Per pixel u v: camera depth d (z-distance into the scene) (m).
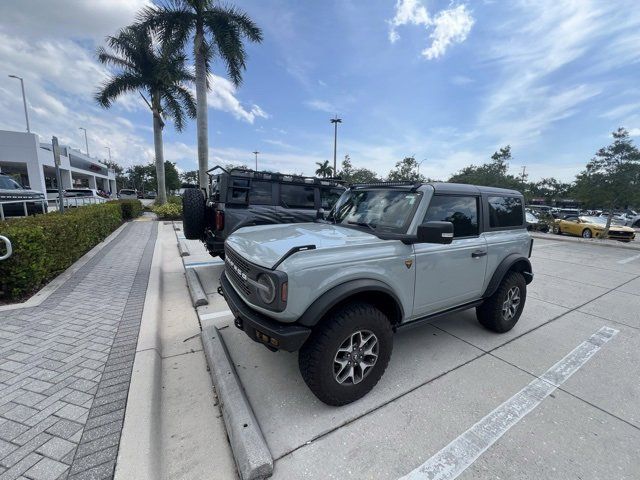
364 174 37.56
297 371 2.91
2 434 1.95
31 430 1.98
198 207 5.83
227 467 1.91
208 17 13.12
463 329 3.97
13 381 2.45
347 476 1.88
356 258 2.41
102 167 53.09
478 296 3.51
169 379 2.75
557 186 67.62
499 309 3.64
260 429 2.18
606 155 15.89
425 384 2.79
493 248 3.47
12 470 1.72
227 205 5.44
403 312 2.75
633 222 27.50
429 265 2.86
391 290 2.56
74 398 2.28
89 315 3.73
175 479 1.82
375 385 2.72
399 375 2.92
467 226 3.30
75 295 4.39
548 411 2.48
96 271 5.67
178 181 55.91
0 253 3.96
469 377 2.91
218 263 7.00
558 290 5.93
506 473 1.92
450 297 3.16
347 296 2.28
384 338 2.54
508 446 2.12
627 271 7.83
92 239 7.77
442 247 2.95
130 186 84.00
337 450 2.06
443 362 3.16
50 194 25.66
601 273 7.51
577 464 2.00
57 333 3.26
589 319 4.45
